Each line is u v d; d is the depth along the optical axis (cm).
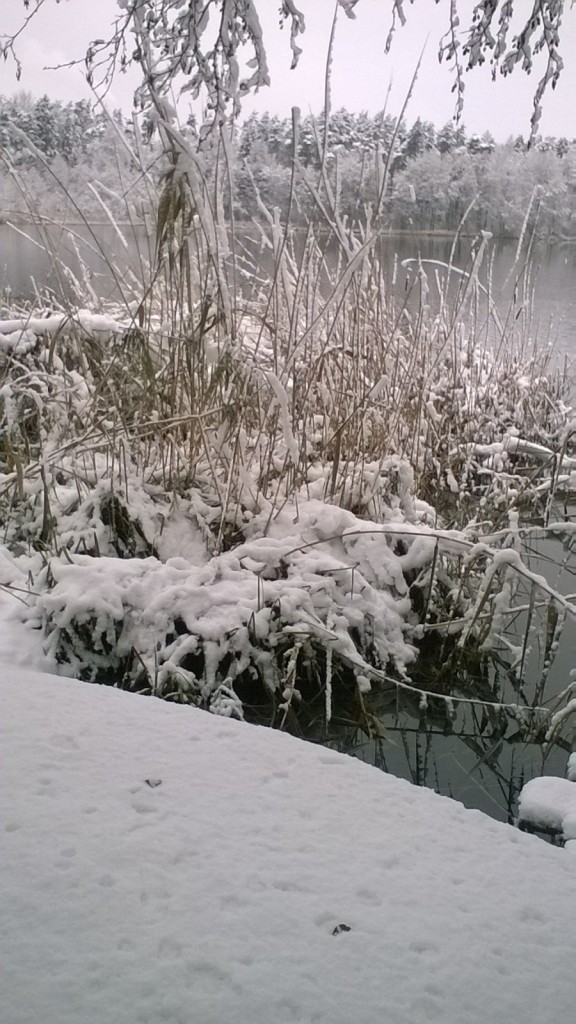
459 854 197
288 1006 148
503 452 621
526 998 154
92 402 457
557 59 363
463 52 376
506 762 350
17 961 153
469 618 396
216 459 447
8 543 443
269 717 368
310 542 418
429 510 484
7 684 269
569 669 416
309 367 464
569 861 199
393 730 374
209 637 364
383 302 525
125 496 425
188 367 438
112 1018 142
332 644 366
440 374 661
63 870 177
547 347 848
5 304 593
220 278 422
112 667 374
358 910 173
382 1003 150
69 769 217
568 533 473
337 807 213
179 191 405
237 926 165
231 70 355
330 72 421
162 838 191
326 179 452
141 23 357
